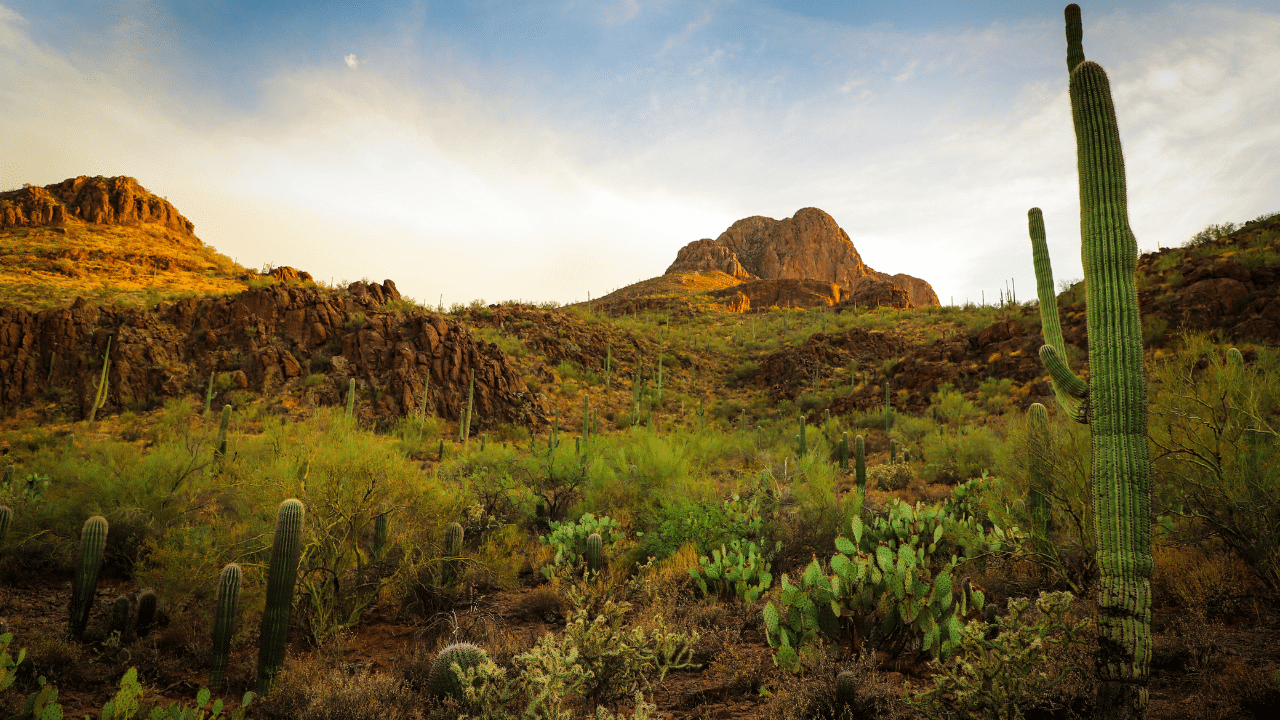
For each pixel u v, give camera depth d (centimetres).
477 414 3628
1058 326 423
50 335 3316
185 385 3306
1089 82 357
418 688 480
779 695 408
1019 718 326
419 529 706
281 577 491
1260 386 563
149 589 607
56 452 1820
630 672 392
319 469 659
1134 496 313
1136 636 306
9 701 414
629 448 1463
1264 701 318
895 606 469
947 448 1695
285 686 458
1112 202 338
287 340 3681
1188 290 2441
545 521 1174
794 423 3538
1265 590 476
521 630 620
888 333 5769
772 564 789
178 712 322
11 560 781
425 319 3862
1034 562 615
